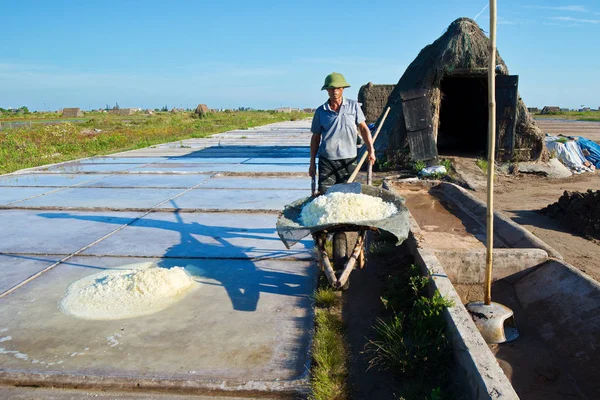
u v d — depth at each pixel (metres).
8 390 2.87
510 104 10.69
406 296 3.84
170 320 3.70
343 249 4.00
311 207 4.15
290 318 3.73
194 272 4.68
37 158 14.59
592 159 12.37
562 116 53.44
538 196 8.83
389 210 4.03
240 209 7.36
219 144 19.80
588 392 2.89
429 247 4.37
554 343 3.42
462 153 12.77
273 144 19.78
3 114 75.12
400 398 2.67
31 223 6.62
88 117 64.31
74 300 4.05
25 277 4.59
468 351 2.64
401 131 11.39
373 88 22.67
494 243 5.11
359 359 3.15
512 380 3.04
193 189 9.16
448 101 15.66
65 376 2.94
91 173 11.31
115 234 6.02
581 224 6.29
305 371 3.00
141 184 9.76
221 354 3.21
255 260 5.02
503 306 3.65
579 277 3.74
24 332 3.53
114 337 3.45
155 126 33.38
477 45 10.64
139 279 4.20
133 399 2.78
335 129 5.01
